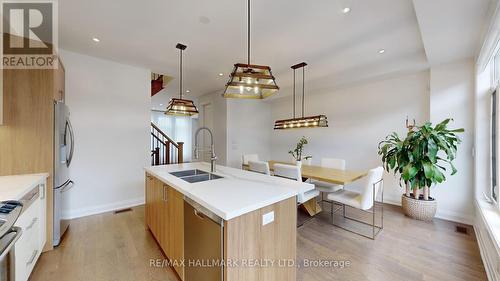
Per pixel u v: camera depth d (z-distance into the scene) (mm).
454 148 2822
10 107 2189
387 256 2201
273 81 2018
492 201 2461
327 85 4418
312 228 2889
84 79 3277
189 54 3238
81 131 3266
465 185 2975
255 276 1407
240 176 2246
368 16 2227
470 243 2441
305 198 2973
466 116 2947
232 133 5566
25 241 1729
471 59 2904
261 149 6168
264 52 3160
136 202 3783
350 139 4527
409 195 3348
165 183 2084
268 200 1432
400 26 2424
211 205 1318
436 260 2125
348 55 3281
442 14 1904
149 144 3924
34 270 1967
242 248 1327
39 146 2287
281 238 1578
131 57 3361
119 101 3607
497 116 2154
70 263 2078
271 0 1971
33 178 2041
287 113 5902
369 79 3984
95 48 3031
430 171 2775
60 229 2494
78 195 3244
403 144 2955
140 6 2062
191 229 1604
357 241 2520
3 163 2162
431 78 3211
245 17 2254
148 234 2678
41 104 2307
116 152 3586
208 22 2354
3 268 1407
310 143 5297
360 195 2959
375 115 4148
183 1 1992
